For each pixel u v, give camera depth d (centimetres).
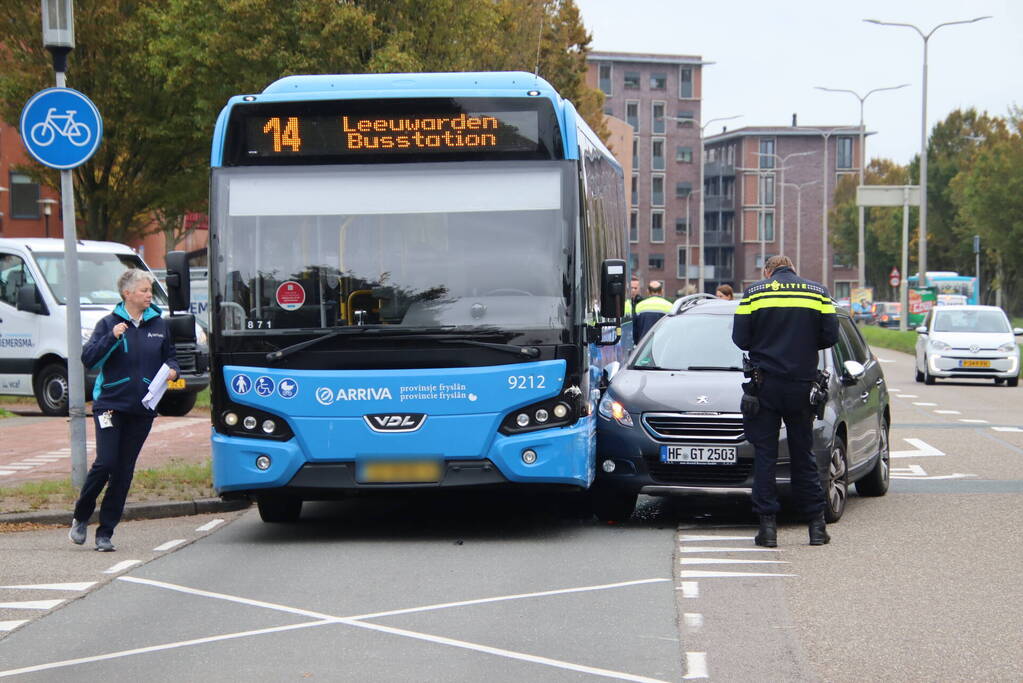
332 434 1273
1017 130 8994
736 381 1434
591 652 843
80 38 4672
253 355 1285
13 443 2131
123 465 1264
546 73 6159
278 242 1296
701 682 769
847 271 15762
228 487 1295
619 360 1909
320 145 1307
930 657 830
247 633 903
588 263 1329
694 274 15388
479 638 884
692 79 15125
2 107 4816
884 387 1702
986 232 9069
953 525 1403
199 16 4225
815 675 785
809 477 1284
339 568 1164
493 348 1273
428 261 1288
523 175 1302
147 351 1262
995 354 4119
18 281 2659
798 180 15638
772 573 1126
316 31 4078
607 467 1400
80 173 4994
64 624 937
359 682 773
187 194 5059
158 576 1128
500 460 1267
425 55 4216
